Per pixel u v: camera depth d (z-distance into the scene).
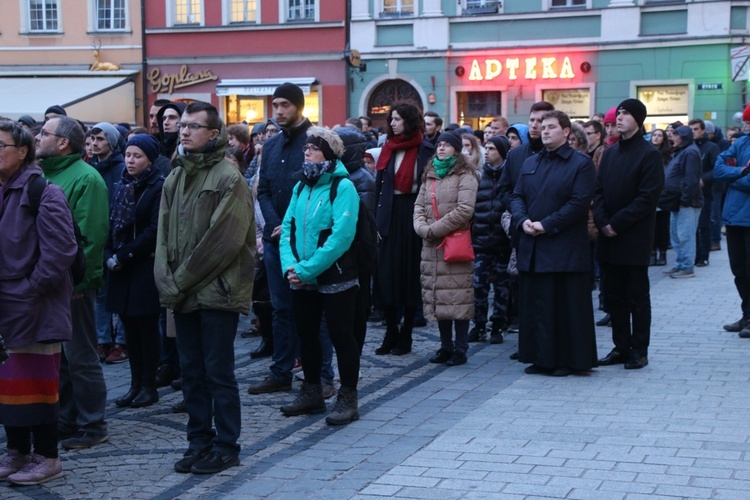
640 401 6.95
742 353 8.55
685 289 12.41
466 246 8.23
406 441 6.18
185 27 28.16
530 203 7.87
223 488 5.41
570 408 6.82
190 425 5.86
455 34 25.67
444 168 8.30
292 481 5.48
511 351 9.02
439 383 7.75
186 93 28.50
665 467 5.45
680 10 23.61
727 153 9.34
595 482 5.23
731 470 5.38
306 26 27.02
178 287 5.64
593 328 7.85
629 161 7.89
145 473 5.73
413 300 8.85
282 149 7.54
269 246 7.50
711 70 23.39
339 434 6.40
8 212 5.51
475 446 5.98
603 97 24.44
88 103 26.89
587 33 24.45
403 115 8.82
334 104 27.06
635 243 7.90
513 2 25.05
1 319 5.46
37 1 29.14
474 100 25.86
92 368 6.27
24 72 28.53
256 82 27.48
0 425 6.86
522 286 7.99
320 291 6.58
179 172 5.83
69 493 5.40
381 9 26.38
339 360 6.68
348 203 6.43
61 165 6.36
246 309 5.83
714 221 16.69
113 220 7.31
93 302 6.32
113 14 28.78
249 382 8.06
